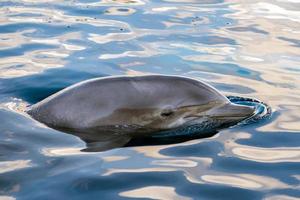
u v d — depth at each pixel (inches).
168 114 337.1
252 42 521.7
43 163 294.8
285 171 293.6
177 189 274.2
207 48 502.3
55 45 504.7
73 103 342.3
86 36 530.0
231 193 271.1
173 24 569.9
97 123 334.6
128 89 339.6
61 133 330.6
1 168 288.0
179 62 464.8
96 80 350.0
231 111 349.7
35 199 260.4
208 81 424.2
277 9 631.2
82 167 291.6
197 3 653.9
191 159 304.7
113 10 618.5
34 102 381.4
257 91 406.6
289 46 512.1
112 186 274.7
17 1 651.5
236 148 318.3
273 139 331.0
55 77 427.8
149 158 304.3
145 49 496.1
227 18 594.9
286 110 372.2
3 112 359.6
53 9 620.7
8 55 478.0
